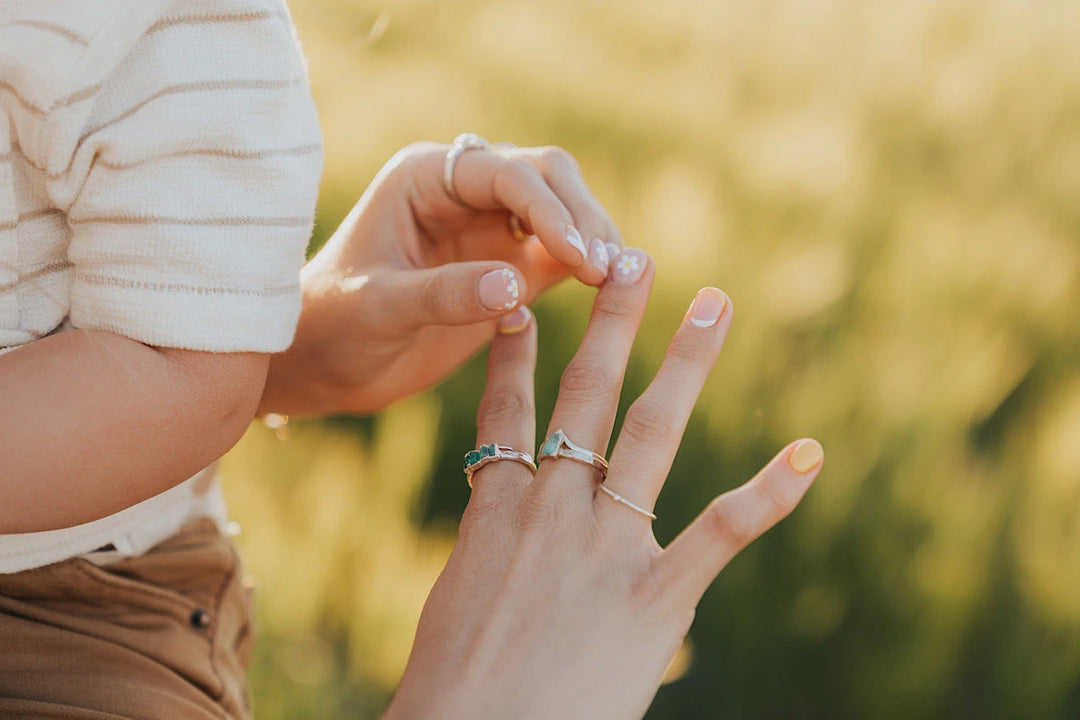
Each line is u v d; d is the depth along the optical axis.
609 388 0.55
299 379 0.65
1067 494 1.32
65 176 0.49
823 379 1.50
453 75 2.37
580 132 2.23
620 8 3.06
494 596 0.52
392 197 0.64
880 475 1.42
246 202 0.50
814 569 1.40
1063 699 1.31
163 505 0.58
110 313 0.49
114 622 0.57
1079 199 2.31
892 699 1.34
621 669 0.51
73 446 0.47
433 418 1.41
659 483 0.53
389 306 0.61
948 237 1.86
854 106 2.64
